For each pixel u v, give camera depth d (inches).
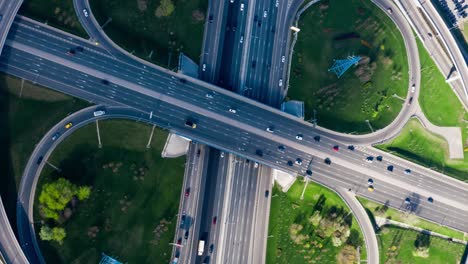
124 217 5103.3
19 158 4928.6
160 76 5280.5
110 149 5128.0
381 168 5787.4
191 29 5447.8
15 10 4913.9
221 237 5364.2
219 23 5551.2
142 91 5226.4
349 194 5693.9
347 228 5556.1
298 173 5565.9
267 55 5679.1
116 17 5241.1
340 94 5777.6
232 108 5408.5
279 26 5738.2
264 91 5639.8
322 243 5600.4
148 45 5290.4
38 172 4945.9
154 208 5191.9
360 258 5689.0
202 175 5364.2
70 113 5064.0
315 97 5738.2
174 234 5226.4
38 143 4977.9
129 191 5137.8
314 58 5792.3
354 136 5743.1
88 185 5012.3
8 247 4665.4
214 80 5502.0
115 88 5177.2
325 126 5689.0
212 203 5369.1
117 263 4987.7
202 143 5339.6
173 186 5275.6
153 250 5147.6
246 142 5438.0
